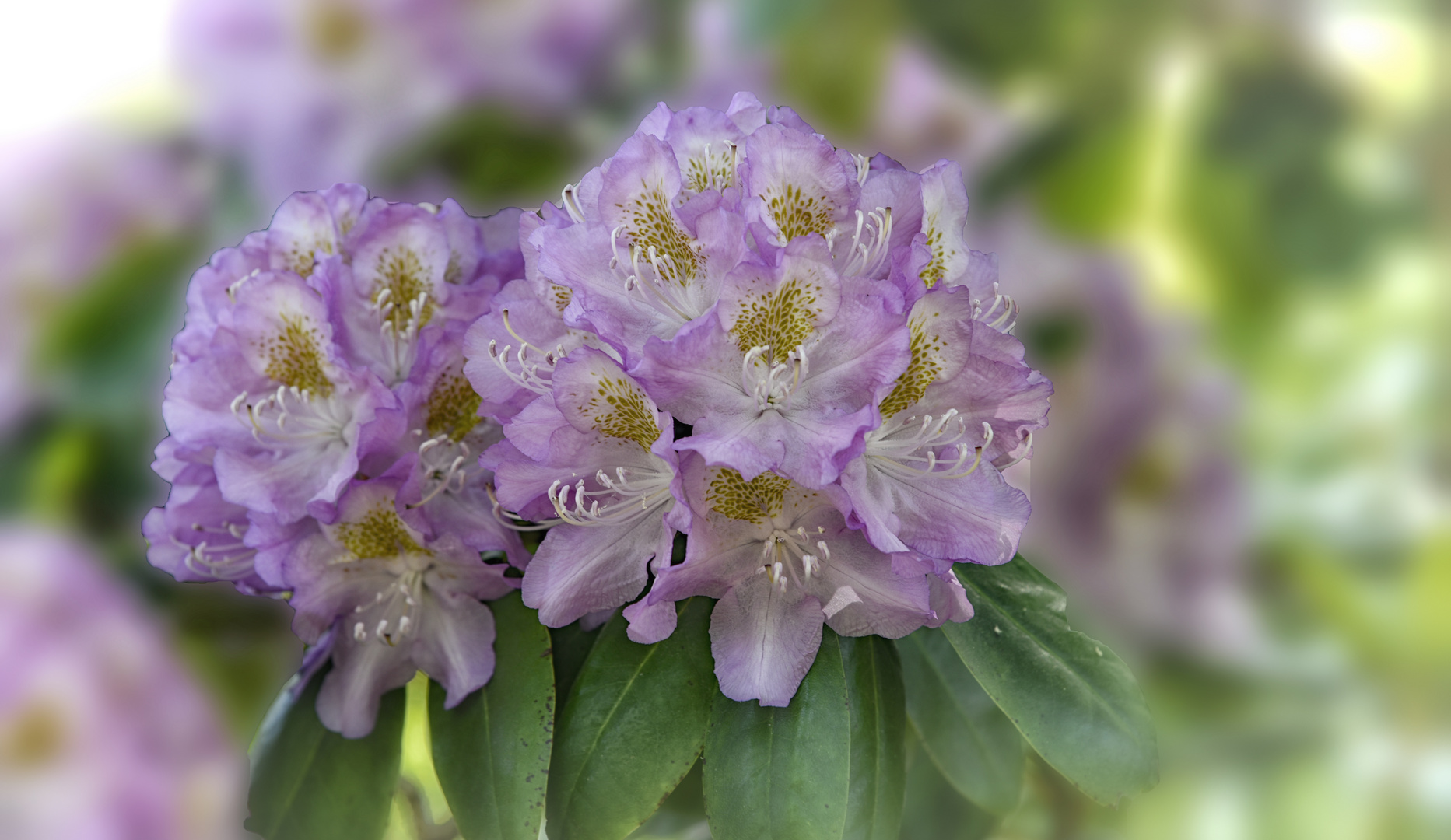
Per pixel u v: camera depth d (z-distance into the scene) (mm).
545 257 882
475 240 936
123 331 990
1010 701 901
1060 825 1038
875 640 908
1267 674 1026
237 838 932
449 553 902
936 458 885
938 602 889
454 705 906
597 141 997
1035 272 1019
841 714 879
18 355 985
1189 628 1013
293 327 906
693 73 996
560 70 982
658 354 858
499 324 903
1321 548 1049
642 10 992
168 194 996
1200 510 1011
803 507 874
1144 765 898
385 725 919
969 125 1013
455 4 976
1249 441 1055
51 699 915
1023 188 1029
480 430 917
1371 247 1027
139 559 975
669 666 899
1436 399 1059
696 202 878
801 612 880
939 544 875
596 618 908
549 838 890
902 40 1005
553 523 896
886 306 861
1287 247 1026
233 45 981
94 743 916
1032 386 885
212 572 925
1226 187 1023
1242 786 1038
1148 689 1025
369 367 912
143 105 1005
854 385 864
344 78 978
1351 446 1063
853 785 887
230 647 982
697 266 882
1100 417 1010
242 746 964
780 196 880
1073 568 1018
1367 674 1045
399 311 916
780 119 896
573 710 899
